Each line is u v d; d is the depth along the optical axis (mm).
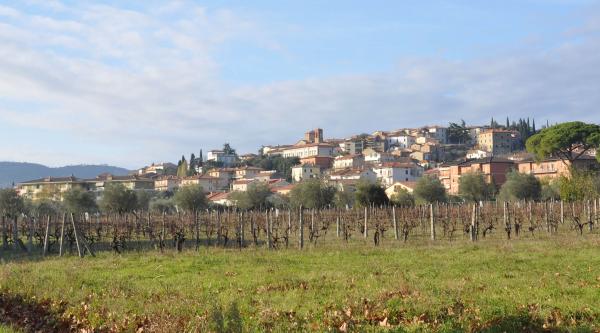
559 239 31016
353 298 14711
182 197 106750
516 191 95875
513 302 13672
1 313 14320
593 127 96000
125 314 14023
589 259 20969
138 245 39312
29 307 15156
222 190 186500
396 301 13992
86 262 25234
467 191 105688
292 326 12539
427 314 12945
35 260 29172
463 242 31219
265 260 24000
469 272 18969
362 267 20828
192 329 12055
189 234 48875
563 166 124188
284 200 111188
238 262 23594
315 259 24016
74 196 96875
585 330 11492
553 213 49281
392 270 19797
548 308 13047
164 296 16078
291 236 45312
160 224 48969
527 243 28281
